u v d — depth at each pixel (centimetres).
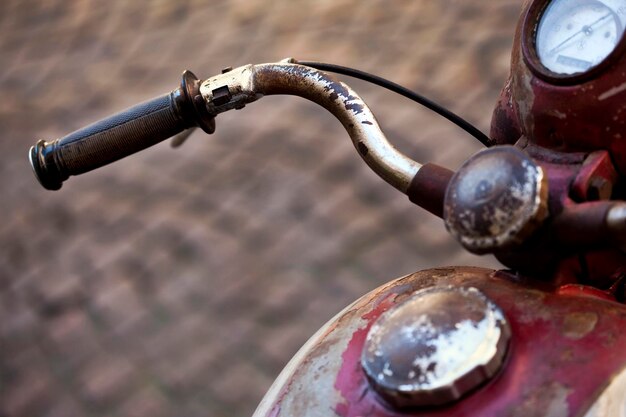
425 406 97
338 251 407
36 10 673
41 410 386
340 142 471
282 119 498
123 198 484
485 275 112
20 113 566
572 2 114
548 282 107
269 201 446
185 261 432
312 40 536
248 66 131
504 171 96
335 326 117
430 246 395
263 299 399
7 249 475
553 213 101
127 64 577
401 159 117
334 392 106
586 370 95
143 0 643
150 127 131
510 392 95
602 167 107
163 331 402
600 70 107
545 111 111
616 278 118
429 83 474
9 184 518
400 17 534
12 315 437
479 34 498
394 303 114
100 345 408
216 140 499
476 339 96
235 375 370
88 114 542
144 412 368
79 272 447
